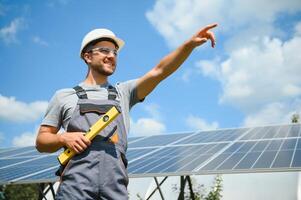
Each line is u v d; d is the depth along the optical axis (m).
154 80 2.52
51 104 2.51
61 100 2.48
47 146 2.39
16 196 20.50
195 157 7.46
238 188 13.17
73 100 2.46
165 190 13.59
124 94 2.55
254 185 13.13
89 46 2.56
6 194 20.16
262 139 8.48
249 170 6.10
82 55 2.63
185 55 2.46
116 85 2.61
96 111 2.41
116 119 2.43
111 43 2.58
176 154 8.02
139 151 8.95
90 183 2.25
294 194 12.45
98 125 2.31
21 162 9.23
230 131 9.94
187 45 2.43
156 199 13.38
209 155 7.50
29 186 21.02
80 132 2.33
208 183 13.71
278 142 7.91
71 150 2.31
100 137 2.34
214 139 9.13
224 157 7.18
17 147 11.76
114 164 2.31
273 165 6.16
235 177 13.62
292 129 9.12
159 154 8.23
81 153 2.31
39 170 8.07
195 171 6.42
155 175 6.58
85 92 2.48
